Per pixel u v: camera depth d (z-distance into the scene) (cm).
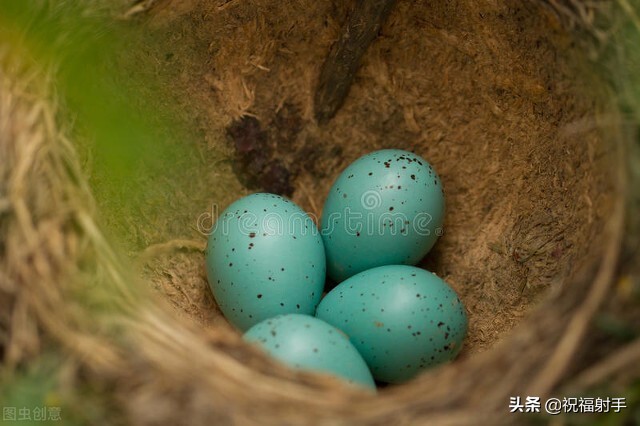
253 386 17
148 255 21
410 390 18
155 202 21
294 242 20
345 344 19
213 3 21
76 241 18
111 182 20
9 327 17
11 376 17
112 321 17
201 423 17
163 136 21
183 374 17
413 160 21
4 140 18
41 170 18
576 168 20
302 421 17
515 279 21
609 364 17
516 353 17
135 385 17
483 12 21
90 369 17
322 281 21
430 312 19
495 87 21
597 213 19
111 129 15
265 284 20
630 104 18
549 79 20
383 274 20
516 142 21
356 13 21
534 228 21
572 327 17
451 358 20
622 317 17
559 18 19
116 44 20
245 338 19
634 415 17
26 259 17
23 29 18
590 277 17
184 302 21
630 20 18
